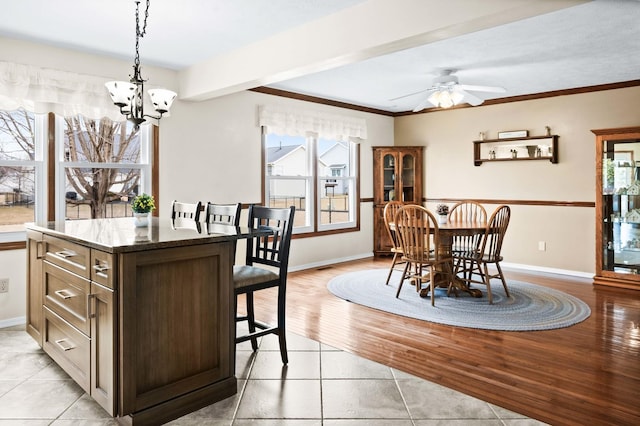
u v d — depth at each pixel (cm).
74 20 322
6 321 367
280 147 580
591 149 548
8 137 369
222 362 239
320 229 630
